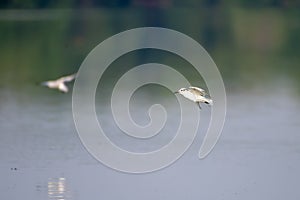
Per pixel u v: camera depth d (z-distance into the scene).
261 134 37.69
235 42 82.88
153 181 30.56
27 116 42.84
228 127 39.25
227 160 33.22
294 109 44.25
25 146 35.44
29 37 84.62
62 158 33.34
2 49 76.38
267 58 71.19
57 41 80.75
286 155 33.81
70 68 65.06
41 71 63.62
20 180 30.52
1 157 33.53
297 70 62.59
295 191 29.44
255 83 55.38
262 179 30.67
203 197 28.72
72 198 28.58
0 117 42.47
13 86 55.19
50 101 47.91
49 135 37.69
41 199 28.56
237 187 29.84
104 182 30.36
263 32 90.56
